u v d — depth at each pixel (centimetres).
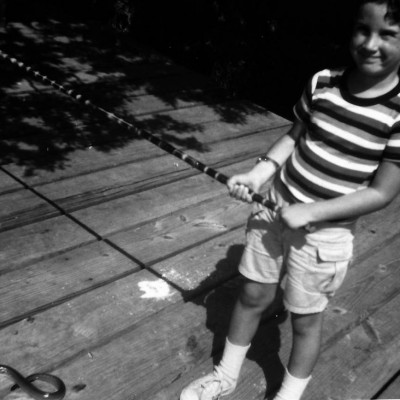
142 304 298
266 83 741
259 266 233
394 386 267
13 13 711
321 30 702
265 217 229
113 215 372
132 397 245
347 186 211
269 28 709
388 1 187
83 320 282
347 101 207
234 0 709
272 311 304
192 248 349
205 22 744
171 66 650
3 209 364
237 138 514
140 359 264
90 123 492
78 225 357
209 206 396
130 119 512
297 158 220
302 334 230
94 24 734
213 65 749
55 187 395
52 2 786
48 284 304
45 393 235
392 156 204
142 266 327
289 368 234
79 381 249
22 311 283
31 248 331
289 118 730
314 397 255
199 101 577
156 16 772
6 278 304
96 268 321
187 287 315
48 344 266
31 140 451
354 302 319
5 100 504
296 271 221
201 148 483
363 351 285
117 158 445
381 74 199
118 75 599
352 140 206
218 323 292
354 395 259
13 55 596
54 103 514
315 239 216
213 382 243
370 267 352
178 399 246
